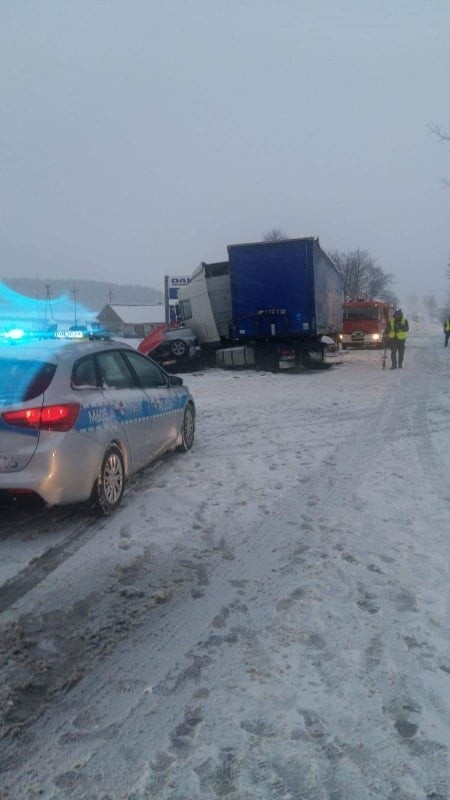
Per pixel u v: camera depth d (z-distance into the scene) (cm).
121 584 419
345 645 339
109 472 553
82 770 250
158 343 2083
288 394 1445
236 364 2022
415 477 686
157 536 507
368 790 237
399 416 1112
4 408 470
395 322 2086
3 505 479
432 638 345
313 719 278
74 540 497
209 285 2045
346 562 451
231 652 335
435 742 263
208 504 591
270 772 246
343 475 697
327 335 2219
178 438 778
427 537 500
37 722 280
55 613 380
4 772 249
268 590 408
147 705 291
